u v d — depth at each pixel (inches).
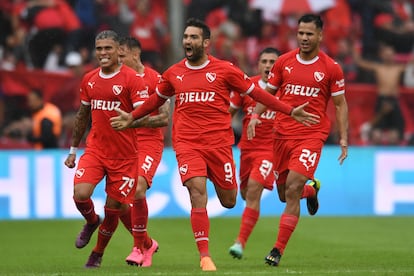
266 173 1488.7
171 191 2174.0
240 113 2407.7
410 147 2407.7
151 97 1258.0
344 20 2736.2
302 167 1295.5
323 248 1643.7
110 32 1241.4
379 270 1205.1
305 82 1314.0
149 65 2556.6
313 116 1237.7
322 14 2723.9
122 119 1218.6
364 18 2768.2
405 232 1920.5
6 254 1587.1
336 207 2244.1
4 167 2121.1
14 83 2426.2
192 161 1236.5
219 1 2701.8
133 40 1434.5
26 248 1678.2
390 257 1475.1
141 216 1344.7
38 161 2137.1
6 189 2118.6
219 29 2647.6
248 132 1376.7
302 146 1306.6
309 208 1547.7
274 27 2694.4
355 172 2250.2
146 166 1380.4
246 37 2674.7
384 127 2581.2
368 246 1678.2
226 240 1788.9
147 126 1321.4
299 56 1327.5
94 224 1306.6
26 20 2571.4
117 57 1243.8
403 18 2802.7
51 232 1918.1
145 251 1371.8
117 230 1945.1
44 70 2551.7
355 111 2561.5
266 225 2026.3
